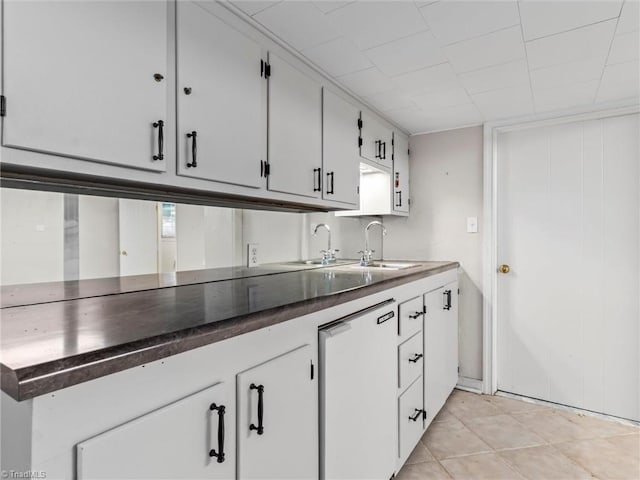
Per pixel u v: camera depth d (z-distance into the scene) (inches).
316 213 100.6
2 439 23.9
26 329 28.9
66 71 35.8
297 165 66.6
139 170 42.6
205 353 31.4
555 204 97.7
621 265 90.0
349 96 83.7
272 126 61.0
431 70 72.8
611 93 84.4
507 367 104.3
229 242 76.6
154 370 27.4
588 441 79.6
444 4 52.3
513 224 103.3
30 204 48.4
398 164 109.7
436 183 113.1
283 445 39.7
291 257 92.7
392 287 63.9
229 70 53.1
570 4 52.2
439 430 84.6
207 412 31.2
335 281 60.4
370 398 56.1
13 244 47.0
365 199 107.1
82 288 49.8
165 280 59.1
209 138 50.0
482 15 54.9
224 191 53.2
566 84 79.4
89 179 42.9
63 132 35.5
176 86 46.1
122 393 25.4
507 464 71.5
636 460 72.4
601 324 92.3
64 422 22.4
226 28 52.7
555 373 97.8
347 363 49.9
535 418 90.0
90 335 27.1
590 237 93.4
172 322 31.2
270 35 59.8
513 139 103.1
